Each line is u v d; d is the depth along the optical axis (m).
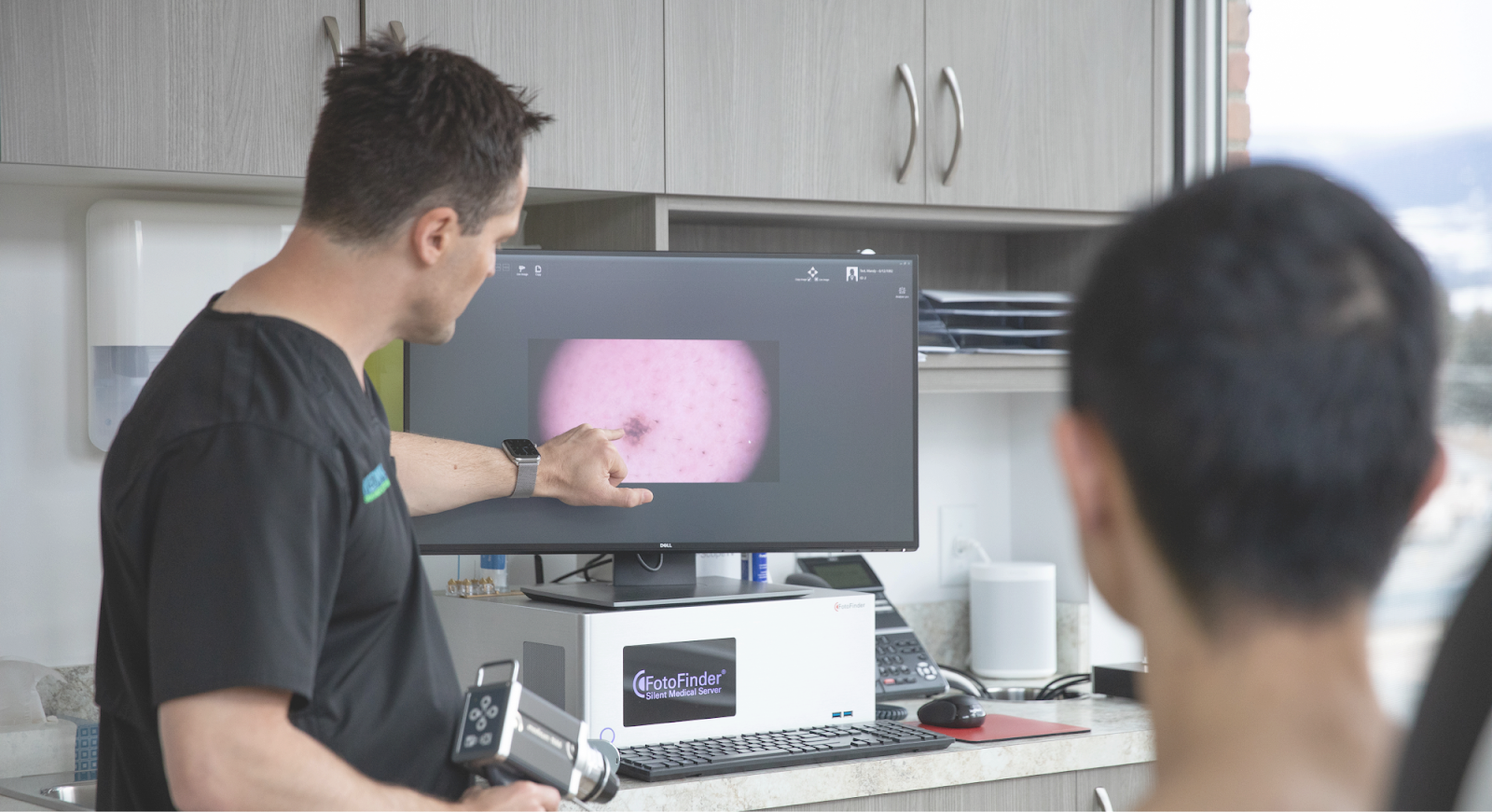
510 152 1.21
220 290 1.98
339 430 1.09
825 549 1.82
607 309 1.79
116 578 1.11
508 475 1.70
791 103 2.09
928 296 2.22
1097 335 0.41
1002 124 2.26
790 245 2.44
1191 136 2.44
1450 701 0.29
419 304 1.21
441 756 1.21
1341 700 0.38
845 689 1.78
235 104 1.75
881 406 1.83
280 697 1.03
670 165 2.01
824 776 1.62
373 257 1.15
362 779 1.07
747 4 2.05
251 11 1.75
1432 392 0.38
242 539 1.01
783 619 1.74
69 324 1.96
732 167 2.05
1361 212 0.39
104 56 1.67
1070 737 1.82
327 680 1.13
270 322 1.10
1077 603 2.54
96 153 1.67
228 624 1.00
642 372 1.79
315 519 1.05
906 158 2.17
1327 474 0.37
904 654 2.24
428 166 1.14
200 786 1.00
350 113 1.14
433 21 1.85
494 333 1.77
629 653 1.63
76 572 1.97
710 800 1.54
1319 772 0.37
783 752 1.61
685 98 2.02
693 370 1.80
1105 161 2.36
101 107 1.67
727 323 1.80
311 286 1.15
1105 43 2.35
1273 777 0.37
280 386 1.07
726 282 1.80
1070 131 2.32
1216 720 0.39
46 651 1.95
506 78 1.90
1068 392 0.43
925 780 1.69
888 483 1.83
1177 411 0.38
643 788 1.50
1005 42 2.26
